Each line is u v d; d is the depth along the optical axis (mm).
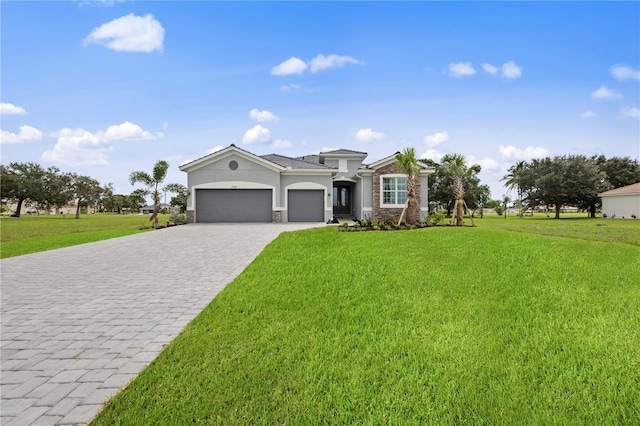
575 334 4152
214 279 7684
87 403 2973
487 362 3523
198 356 3770
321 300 5652
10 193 50938
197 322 4844
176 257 10391
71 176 54688
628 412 2705
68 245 13875
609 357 3570
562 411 2730
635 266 7297
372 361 3588
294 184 24172
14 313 5469
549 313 4863
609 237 12414
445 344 3941
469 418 2668
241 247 12078
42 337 4488
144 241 13852
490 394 2967
